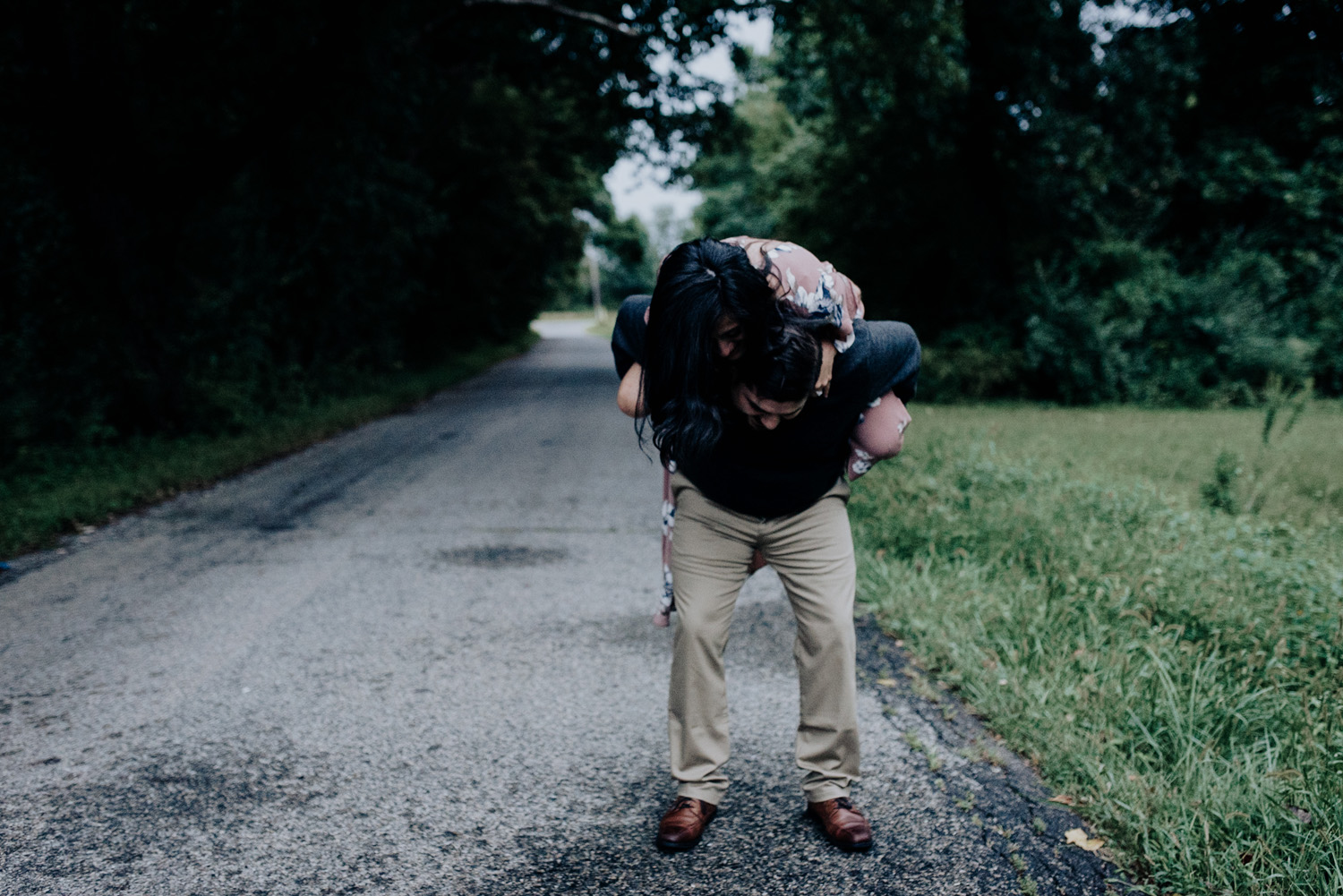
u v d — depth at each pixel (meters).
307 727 3.07
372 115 12.06
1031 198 14.80
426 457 9.37
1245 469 6.19
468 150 23.27
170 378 10.52
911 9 12.90
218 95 10.65
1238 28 15.88
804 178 19.02
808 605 2.27
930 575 4.38
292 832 2.43
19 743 2.97
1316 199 15.49
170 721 3.13
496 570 4.98
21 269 9.30
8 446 8.39
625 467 8.48
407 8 11.27
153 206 10.58
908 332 2.16
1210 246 16.47
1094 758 2.57
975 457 6.24
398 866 2.27
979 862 2.23
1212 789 2.32
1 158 9.30
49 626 4.14
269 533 5.98
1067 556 4.15
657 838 2.35
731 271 1.77
